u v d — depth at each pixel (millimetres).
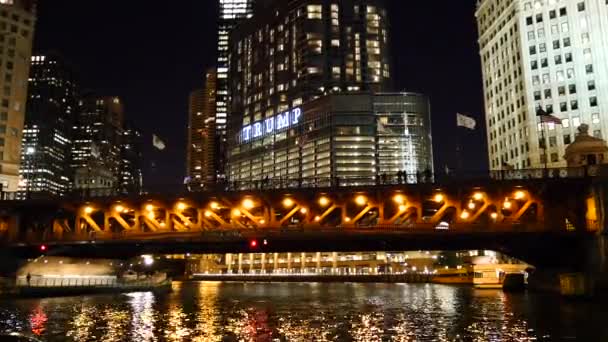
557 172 62844
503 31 157000
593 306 59219
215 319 52812
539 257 71500
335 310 64062
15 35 162625
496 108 161000
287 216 66438
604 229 59469
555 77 138125
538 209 62531
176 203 69438
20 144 159625
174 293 110688
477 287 130125
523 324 45469
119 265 112562
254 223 67938
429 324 47500
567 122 134500
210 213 68812
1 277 73750
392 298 89500
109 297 86562
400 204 64500
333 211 73375
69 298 79812
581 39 136125
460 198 63312
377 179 66062
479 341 37219
